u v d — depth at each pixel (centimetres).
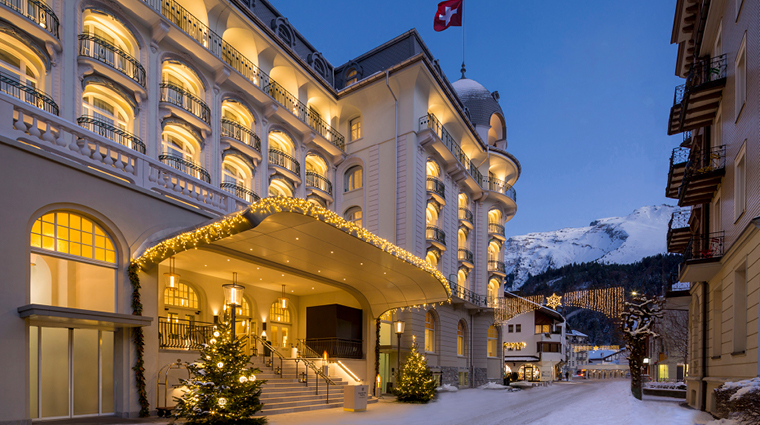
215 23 2189
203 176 1958
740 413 867
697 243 1669
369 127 2941
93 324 1111
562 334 5644
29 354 995
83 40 1642
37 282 1055
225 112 2273
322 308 2116
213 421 1073
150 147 1784
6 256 968
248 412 1130
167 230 1372
